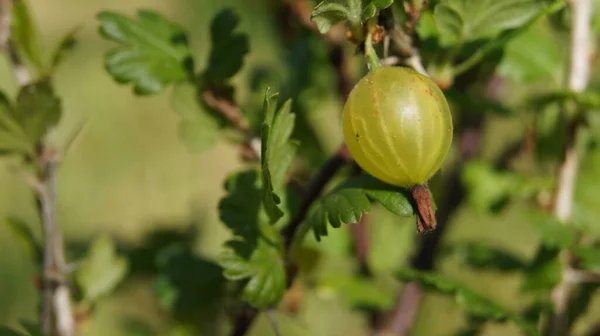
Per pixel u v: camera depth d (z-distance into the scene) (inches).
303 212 9.6
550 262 10.6
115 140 22.7
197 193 21.6
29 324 9.8
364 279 12.4
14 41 10.1
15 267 18.7
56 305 10.5
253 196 9.5
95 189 21.4
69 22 26.8
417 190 8.5
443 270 16.0
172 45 10.6
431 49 9.5
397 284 13.1
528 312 10.7
